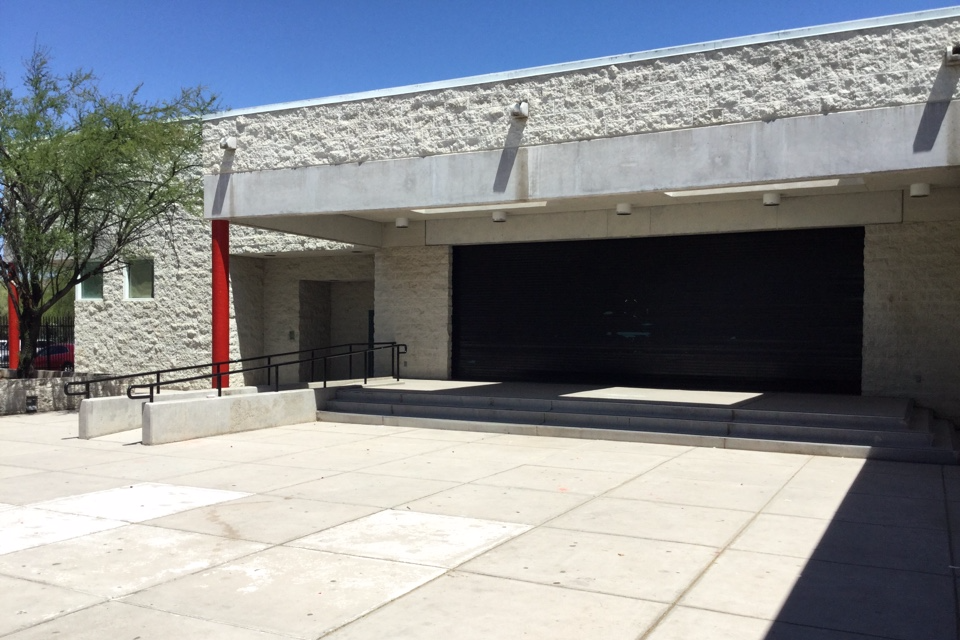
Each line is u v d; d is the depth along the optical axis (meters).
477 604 5.66
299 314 23.38
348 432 14.44
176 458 11.83
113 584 6.14
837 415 12.41
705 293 17.61
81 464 11.40
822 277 16.48
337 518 8.14
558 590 5.93
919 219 15.31
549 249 19.31
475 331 20.16
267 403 15.04
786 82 12.15
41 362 29.42
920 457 11.05
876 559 6.67
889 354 15.57
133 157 18.45
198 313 22.48
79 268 19.45
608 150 13.34
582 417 13.96
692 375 17.67
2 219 18.58
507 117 14.24
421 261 20.42
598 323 18.72
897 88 11.48
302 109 16.20
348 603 5.70
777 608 5.55
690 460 11.34
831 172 11.80
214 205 16.69
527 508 8.51
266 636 5.12
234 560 6.73
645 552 6.88
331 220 18.84
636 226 17.91
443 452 12.17
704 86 12.72
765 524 7.80
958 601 5.68
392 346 20.03
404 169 15.03
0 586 6.11
